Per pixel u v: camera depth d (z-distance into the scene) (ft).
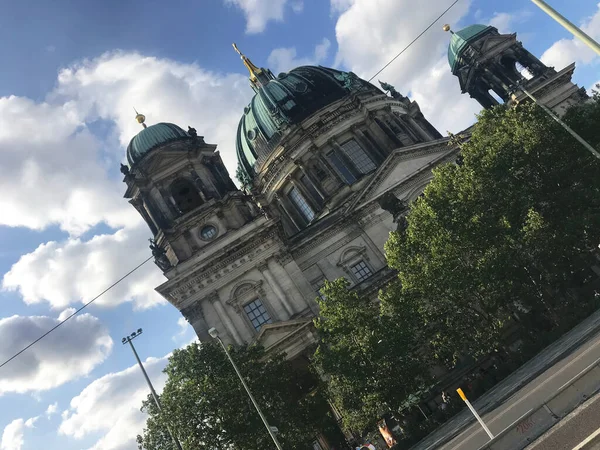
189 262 216.33
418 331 173.58
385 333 163.32
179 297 211.41
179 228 222.69
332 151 289.12
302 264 238.68
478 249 169.27
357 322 167.53
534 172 179.32
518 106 203.31
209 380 160.56
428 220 175.73
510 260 161.27
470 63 304.50
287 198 304.50
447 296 166.40
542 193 175.52
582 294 179.52
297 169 291.99
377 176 248.73
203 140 245.65
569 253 166.50
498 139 184.96
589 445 48.73
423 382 166.09
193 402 157.48
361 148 288.51
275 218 220.23
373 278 225.35
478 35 307.58
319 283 235.81
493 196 174.19
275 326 194.39
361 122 293.23
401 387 157.89
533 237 161.27
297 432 160.97
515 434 63.82
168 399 160.66
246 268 214.69
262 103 327.26
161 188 233.35
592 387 68.85
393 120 302.45
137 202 236.84
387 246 184.14
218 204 225.35
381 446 172.76
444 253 168.35
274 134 307.17
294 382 190.70
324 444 182.39
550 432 60.03
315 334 193.16
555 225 171.63
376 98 305.94
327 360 164.14
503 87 289.12
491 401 121.90
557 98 264.93
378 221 243.60
